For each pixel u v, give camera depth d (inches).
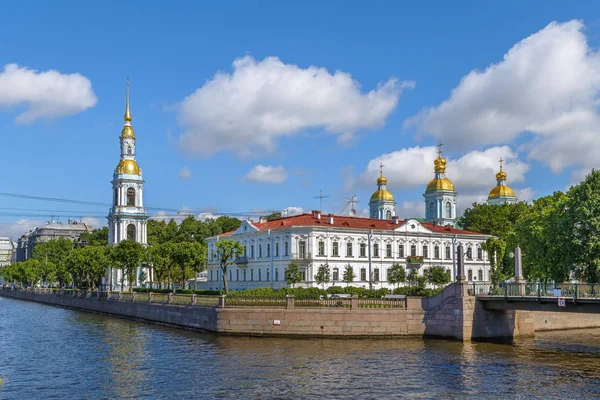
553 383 1599.4
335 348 2172.7
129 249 4505.4
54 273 6619.1
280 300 2522.1
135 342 2391.7
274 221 4522.6
